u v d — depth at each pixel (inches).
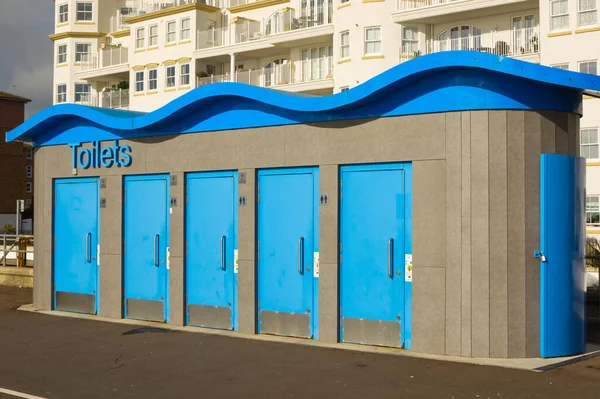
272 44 1798.7
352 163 492.1
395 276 475.5
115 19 2351.1
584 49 1332.4
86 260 655.1
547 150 445.4
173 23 2028.8
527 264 440.1
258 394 366.6
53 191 685.9
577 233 456.8
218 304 564.1
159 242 603.8
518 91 439.2
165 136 597.9
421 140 462.0
